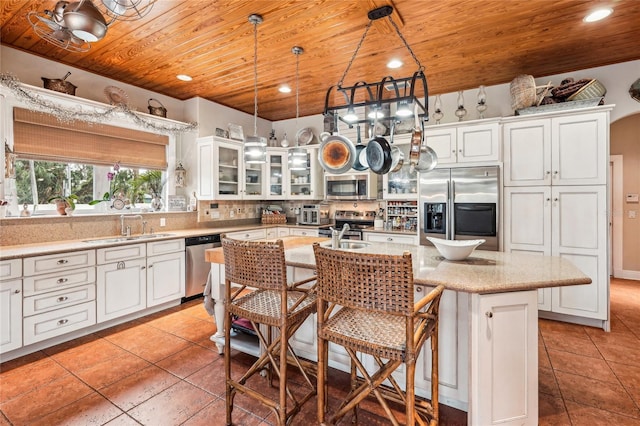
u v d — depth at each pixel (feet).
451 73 11.70
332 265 4.70
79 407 6.30
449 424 5.79
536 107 10.82
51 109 10.09
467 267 6.18
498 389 5.20
